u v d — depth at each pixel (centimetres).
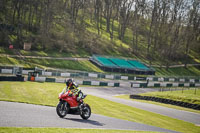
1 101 1845
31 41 7494
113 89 5097
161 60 9900
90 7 10881
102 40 9481
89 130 1155
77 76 5497
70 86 1438
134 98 4112
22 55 6431
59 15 9525
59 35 8319
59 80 4766
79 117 1598
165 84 6394
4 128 986
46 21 7762
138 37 11294
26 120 1215
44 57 6719
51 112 1608
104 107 2544
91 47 8562
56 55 7219
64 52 7669
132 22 11500
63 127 1173
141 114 2480
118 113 2300
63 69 5850
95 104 2638
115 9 12281
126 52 9444
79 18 10744
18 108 1559
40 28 8106
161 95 4028
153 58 9844
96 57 7694
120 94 4584
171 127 2084
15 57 6072
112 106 2689
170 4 10662
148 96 3991
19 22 7638
